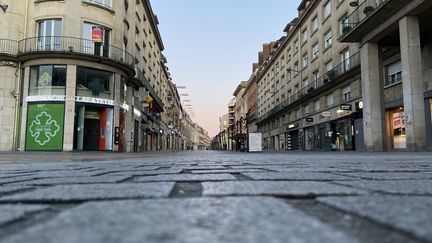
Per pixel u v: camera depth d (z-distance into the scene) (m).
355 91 27.56
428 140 19.31
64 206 1.75
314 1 36.25
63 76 24.56
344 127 29.73
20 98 25.38
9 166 6.45
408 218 1.25
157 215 1.37
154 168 5.30
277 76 54.69
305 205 1.74
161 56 61.09
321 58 35.16
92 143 25.48
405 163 6.45
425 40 19.58
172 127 73.31
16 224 1.30
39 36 25.55
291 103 43.28
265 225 1.17
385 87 22.89
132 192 2.16
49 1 25.38
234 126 97.69
